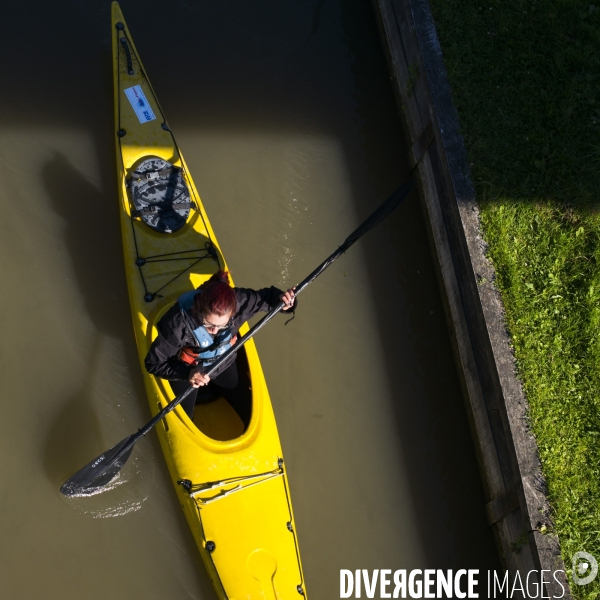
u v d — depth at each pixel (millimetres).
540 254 5648
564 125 5988
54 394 5207
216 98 6270
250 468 4758
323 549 5184
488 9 6199
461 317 5766
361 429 5555
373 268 6039
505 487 5281
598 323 5484
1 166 5660
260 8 6680
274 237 5926
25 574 4785
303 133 6348
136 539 4961
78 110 5938
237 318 4375
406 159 6527
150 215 5238
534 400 5246
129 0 6383
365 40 6816
